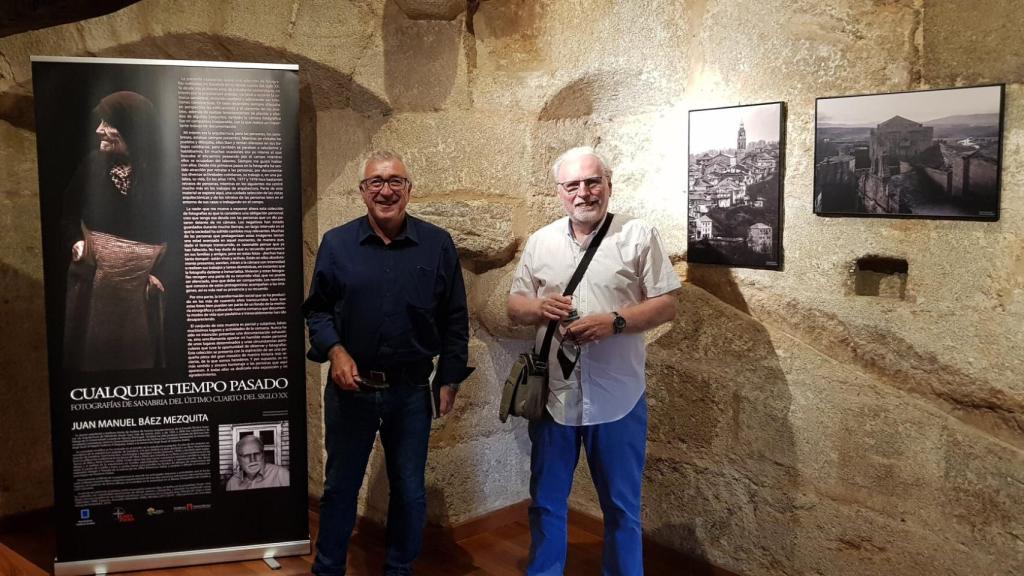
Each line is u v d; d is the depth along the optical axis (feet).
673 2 9.75
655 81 10.05
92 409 9.46
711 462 9.75
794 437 8.92
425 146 10.61
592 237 8.40
